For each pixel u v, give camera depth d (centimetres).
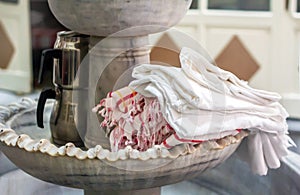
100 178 82
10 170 129
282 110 96
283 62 317
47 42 381
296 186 109
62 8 89
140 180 83
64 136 101
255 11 322
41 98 104
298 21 308
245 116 89
